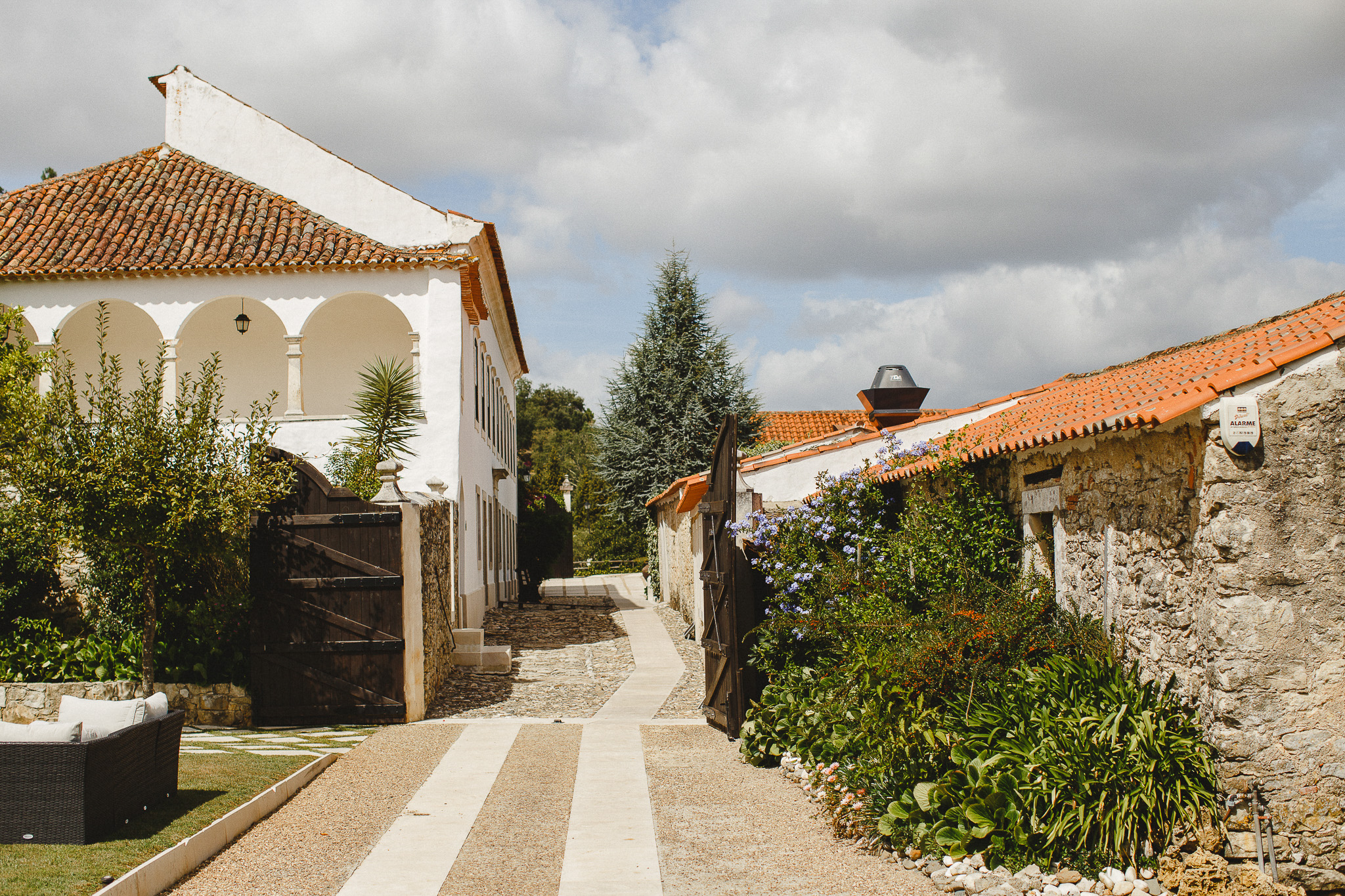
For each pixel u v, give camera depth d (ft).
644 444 118.83
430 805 27.30
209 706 40.09
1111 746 21.38
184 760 30.94
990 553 34.24
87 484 33.60
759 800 27.66
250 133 71.92
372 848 23.35
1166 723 22.12
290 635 40.19
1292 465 21.85
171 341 63.21
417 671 41.68
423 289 63.98
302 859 22.48
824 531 37.04
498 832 24.76
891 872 21.67
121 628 42.16
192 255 63.36
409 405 59.52
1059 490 30.48
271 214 67.77
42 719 39.09
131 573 40.19
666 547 101.76
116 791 22.70
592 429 129.80
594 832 24.77
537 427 305.12
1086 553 28.63
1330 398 21.83
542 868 22.00
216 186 70.44
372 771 31.40
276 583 40.32
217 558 38.86
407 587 40.75
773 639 35.01
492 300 82.28
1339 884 21.11
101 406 35.42
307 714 39.88
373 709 40.16
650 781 30.04
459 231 65.87
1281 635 21.59
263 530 40.50
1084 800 21.07
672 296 124.67
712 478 41.06
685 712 43.34
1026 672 25.04
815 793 27.12
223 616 40.01
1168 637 24.09
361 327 73.26
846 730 28.19
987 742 23.24
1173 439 23.73
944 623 27.58
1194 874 19.77
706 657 41.42
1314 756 21.34
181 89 73.36
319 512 40.60
